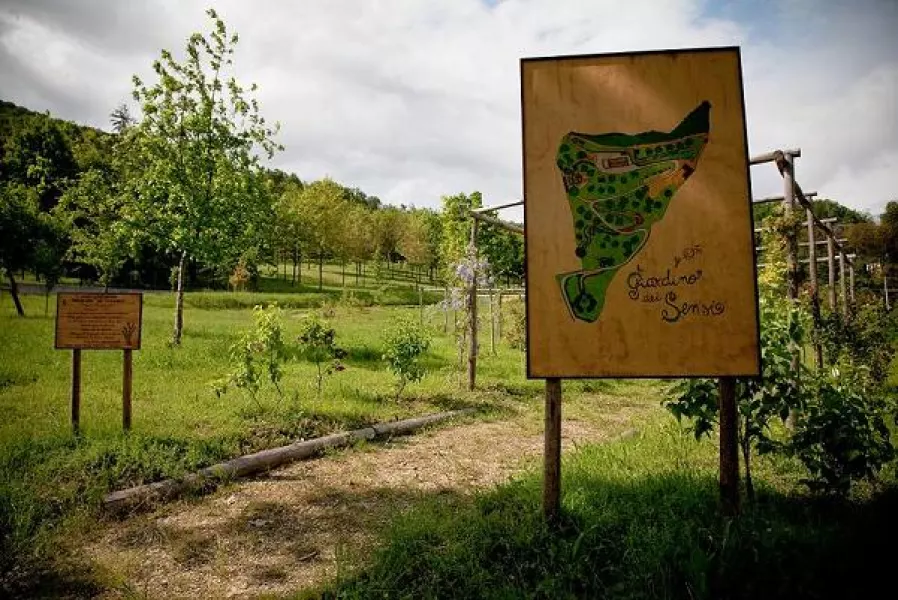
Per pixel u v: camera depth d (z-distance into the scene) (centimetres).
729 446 357
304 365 1098
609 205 362
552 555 324
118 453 497
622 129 364
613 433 715
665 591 284
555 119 369
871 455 375
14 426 564
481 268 988
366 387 891
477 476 538
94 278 3600
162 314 2198
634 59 365
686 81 361
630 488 430
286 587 330
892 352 961
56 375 853
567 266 363
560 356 362
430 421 734
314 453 587
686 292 355
